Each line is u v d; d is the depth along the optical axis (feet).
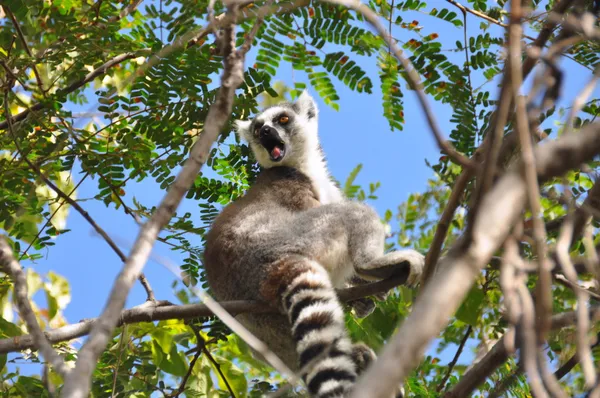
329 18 20.22
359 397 6.19
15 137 18.97
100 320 9.24
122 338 18.58
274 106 28.53
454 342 23.61
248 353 22.65
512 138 10.38
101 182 20.99
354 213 21.66
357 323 20.65
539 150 7.71
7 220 20.06
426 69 20.49
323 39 20.56
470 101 20.33
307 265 20.40
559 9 13.24
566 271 8.45
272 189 24.45
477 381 15.66
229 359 23.44
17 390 18.75
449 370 21.33
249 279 20.95
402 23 20.51
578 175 20.38
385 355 6.35
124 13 21.20
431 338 6.31
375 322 20.51
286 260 20.62
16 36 19.30
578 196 18.98
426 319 6.34
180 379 22.26
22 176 20.43
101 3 20.54
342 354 18.01
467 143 20.22
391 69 20.53
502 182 7.20
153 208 20.70
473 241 6.70
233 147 23.98
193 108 20.44
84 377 8.64
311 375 17.47
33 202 20.18
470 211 8.52
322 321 18.66
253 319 20.94
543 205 20.86
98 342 9.03
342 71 20.86
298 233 21.27
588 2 15.02
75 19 19.27
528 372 7.54
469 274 6.52
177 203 10.57
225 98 11.59
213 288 22.13
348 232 21.39
